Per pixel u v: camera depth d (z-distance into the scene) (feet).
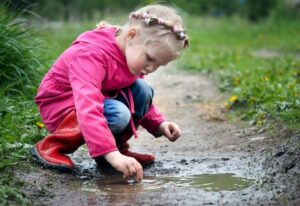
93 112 5.92
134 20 6.20
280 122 8.16
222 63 15.60
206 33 28.68
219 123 9.08
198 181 6.27
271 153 7.04
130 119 6.48
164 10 6.21
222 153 7.38
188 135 8.45
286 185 5.93
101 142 5.84
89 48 6.24
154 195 5.80
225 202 5.57
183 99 11.28
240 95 10.11
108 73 6.27
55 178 6.20
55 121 6.50
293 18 34.58
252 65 14.30
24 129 7.45
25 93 8.71
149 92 6.66
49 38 13.73
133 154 6.89
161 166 6.89
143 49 6.05
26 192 5.72
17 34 9.43
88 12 31.71
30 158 6.57
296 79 10.68
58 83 6.45
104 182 6.21
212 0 37.37
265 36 27.86
